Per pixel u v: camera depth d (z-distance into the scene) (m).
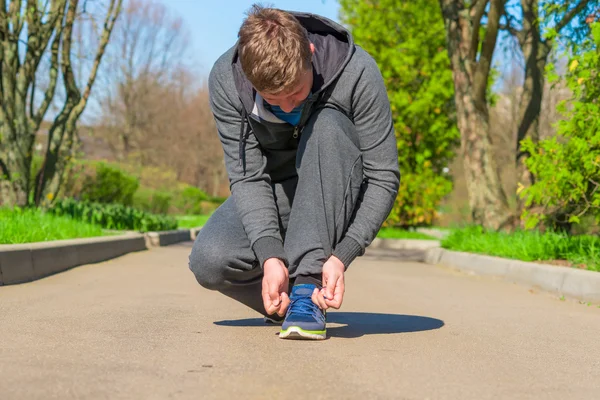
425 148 19.45
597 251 6.45
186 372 2.27
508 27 11.87
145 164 45.19
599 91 6.56
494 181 11.03
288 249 2.87
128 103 43.94
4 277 5.34
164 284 5.64
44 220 8.80
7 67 10.07
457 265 8.88
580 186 6.72
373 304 4.69
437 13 18.98
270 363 2.43
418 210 19.33
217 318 3.68
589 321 4.07
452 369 2.44
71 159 11.62
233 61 2.85
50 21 10.38
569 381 2.34
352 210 2.87
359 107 2.85
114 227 12.66
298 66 2.45
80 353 2.55
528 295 5.68
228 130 2.93
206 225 3.07
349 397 2.00
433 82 18.83
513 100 29.84
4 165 10.09
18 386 2.03
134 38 44.12
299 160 2.87
